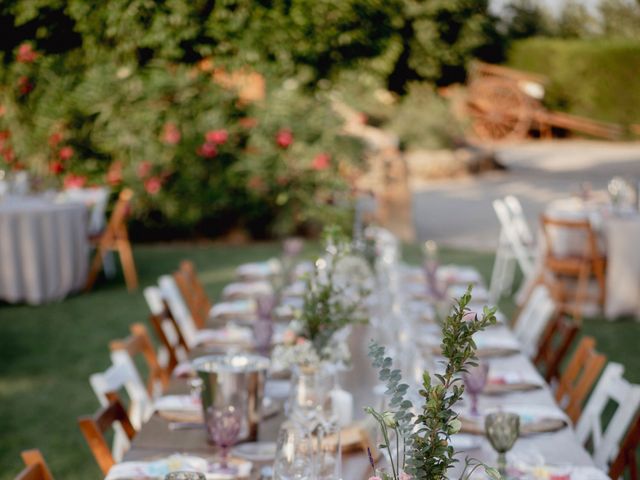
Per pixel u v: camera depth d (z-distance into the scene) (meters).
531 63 25.88
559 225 7.62
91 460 4.55
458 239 11.30
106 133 10.26
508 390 3.34
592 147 24.28
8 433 4.91
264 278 5.65
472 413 3.01
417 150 18.83
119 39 9.05
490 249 10.62
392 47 9.84
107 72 10.01
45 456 4.59
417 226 12.23
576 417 3.73
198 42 9.34
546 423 2.98
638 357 6.50
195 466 2.60
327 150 10.49
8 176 9.04
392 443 2.12
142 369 6.01
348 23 9.30
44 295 7.99
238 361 2.83
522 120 24.38
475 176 18.58
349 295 3.44
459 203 14.52
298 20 9.16
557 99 25.94
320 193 10.64
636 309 7.59
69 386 5.71
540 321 4.76
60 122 10.20
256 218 10.88
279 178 10.43
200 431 2.90
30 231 7.87
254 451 2.73
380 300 3.89
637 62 25.41
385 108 19.05
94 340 6.79
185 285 5.32
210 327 4.37
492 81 24.09
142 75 10.16
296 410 2.73
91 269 9.13
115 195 10.38
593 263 7.59
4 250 7.83
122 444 3.61
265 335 3.72
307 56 9.53
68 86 10.09
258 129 10.45
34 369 6.07
